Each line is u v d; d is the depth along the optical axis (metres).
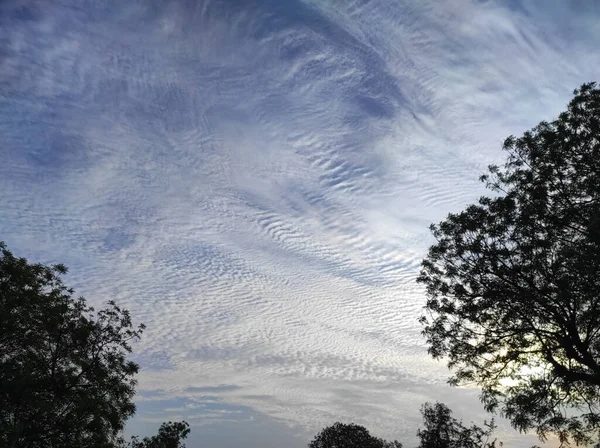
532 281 20.02
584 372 19.81
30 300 27.11
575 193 19.81
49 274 28.91
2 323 26.03
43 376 27.28
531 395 20.59
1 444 25.22
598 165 19.19
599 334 19.83
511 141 20.89
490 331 21.73
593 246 17.53
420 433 38.41
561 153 19.72
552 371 20.50
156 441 61.22
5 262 27.19
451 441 37.22
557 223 19.70
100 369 29.14
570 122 19.69
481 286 21.34
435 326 22.69
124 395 29.89
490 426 37.12
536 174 20.59
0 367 26.45
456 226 21.52
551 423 20.19
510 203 20.62
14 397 26.44
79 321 29.20
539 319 20.50
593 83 19.56
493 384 22.19
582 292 18.19
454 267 21.83
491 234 20.72
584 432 20.33
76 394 27.94
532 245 19.80
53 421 27.47
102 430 28.78
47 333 28.08
